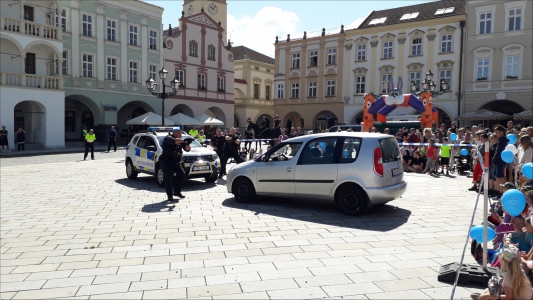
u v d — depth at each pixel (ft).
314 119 147.33
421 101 70.13
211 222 26.45
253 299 14.58
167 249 20.71
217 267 17.92
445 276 16.03
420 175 50.75
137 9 123.85
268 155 31.73
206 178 45.37
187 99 138.82
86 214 29.50
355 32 135.33
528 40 105.19
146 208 31.42
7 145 87.92
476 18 112.27
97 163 68.49
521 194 14.67
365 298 14.60
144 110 133.28
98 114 115.96
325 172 28.48
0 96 88.63
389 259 18.74
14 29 91.66
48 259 19.48
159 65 130.72
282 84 155.94
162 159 34.40
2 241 22.71
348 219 26.81
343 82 139.13
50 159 75.56
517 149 32.81
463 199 33.68
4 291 15.71
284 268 17.67
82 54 110.93
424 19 121.49
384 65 130.21
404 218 26.96
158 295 15.07
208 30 146.51
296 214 28.45
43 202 34.35
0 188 41.98
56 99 99.19
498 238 17.58
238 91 172.14
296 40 150.51
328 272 17.13
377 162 27.04
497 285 12.32
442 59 119.44
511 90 108.17
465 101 115.03
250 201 32.63
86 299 14.85
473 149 46.21
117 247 21.22
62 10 106.63
